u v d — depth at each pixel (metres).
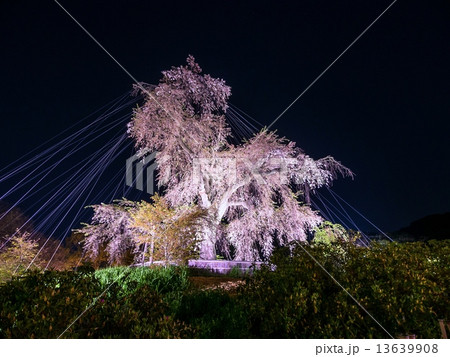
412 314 4.31
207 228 14.89
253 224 16.62
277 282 4.84
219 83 17.23
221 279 9.59
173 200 16.53
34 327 3.08
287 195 17.22
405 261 5.00
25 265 12.73
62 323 3.29
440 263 5.82
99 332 3.53
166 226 10.99
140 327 3.44
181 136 16.45
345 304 4.20
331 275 4.78
